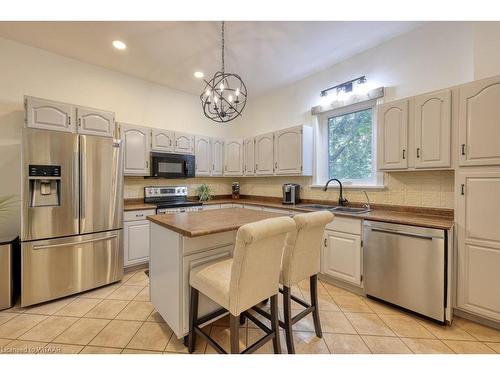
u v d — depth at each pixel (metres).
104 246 2.67
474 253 1.92
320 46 2.85
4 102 2.66
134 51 2.91
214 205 4.00
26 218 2.22
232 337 1.34
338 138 3.45
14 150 2.71
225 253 1.90
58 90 2.98
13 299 2.29
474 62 2.07
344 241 2.57
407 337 1.82
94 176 2.59
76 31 2.51
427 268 1.99
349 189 3.18
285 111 4.07
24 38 2.64
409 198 2.62
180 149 3.85
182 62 3.19
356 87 3.04
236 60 3.16
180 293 1.66
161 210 3.35
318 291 2.60
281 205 3.51
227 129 4.84
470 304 1.94
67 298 2.43
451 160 2.05
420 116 2.25
